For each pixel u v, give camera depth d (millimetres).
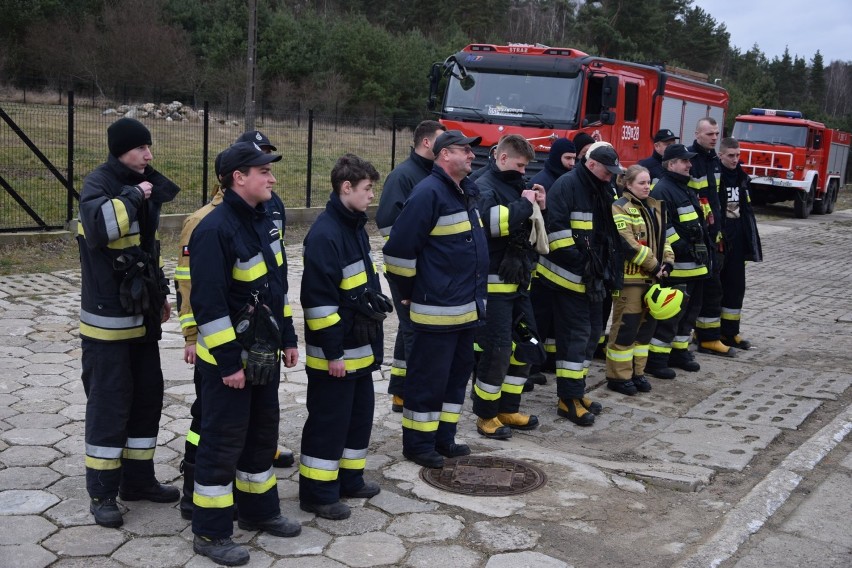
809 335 9867
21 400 6238
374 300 4535
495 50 14203
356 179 4441
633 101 14906
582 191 6191
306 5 62719
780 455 5957
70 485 4844
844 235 21531
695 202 7758
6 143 16688
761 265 15492
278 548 4219
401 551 4227
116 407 4348
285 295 4320
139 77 42375
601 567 4184
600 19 58375
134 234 4332
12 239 11711
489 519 4629
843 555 4402
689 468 5555
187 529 4383
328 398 4523
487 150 13742
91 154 17031
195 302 3926
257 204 4148
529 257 5762
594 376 7770
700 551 4320
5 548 4094
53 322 8484
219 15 49406
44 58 42219
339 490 4699
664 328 7734
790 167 25250
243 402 4047
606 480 5266
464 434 6078
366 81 49812
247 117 22641
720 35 77000
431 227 5078
